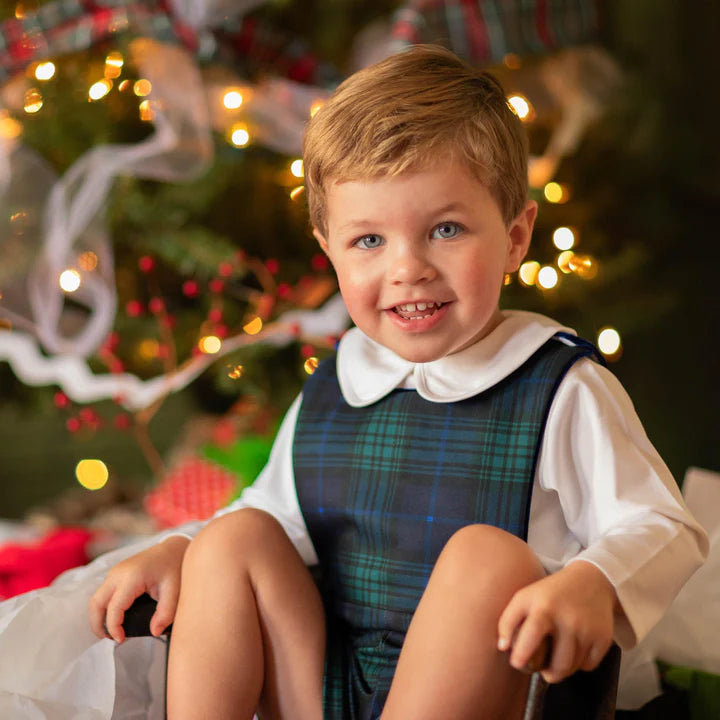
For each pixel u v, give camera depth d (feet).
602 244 7.43
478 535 2.79
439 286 2.99
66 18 6.19
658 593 2.70
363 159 2.96
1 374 7.61
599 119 7.88
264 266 7.19
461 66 3.21
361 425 3.49
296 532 3.60
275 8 7.41
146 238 7.00
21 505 9.93
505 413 3.21
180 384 6.77
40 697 3.24
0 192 6.56
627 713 3.77
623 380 9.66
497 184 3.09
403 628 3.21
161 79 6.20
